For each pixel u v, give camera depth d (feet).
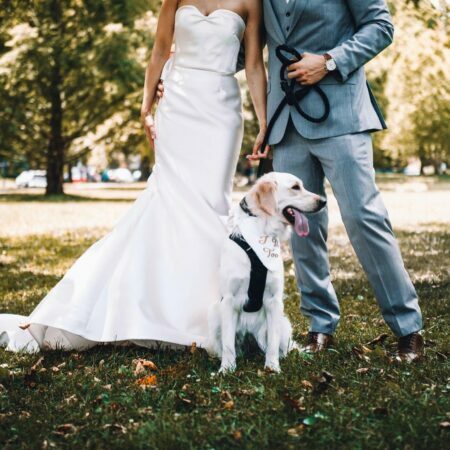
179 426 8.62
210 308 12.39
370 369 11.07
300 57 12.19
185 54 13.47
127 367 11.84
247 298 11.71
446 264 24.47
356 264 25.18
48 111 77.71
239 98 13.71
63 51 60.18
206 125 13.34
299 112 12.24
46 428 8.87
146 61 62.80
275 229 11.76
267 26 12.81
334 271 23.58
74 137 79.66
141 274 13.07
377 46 12.05
